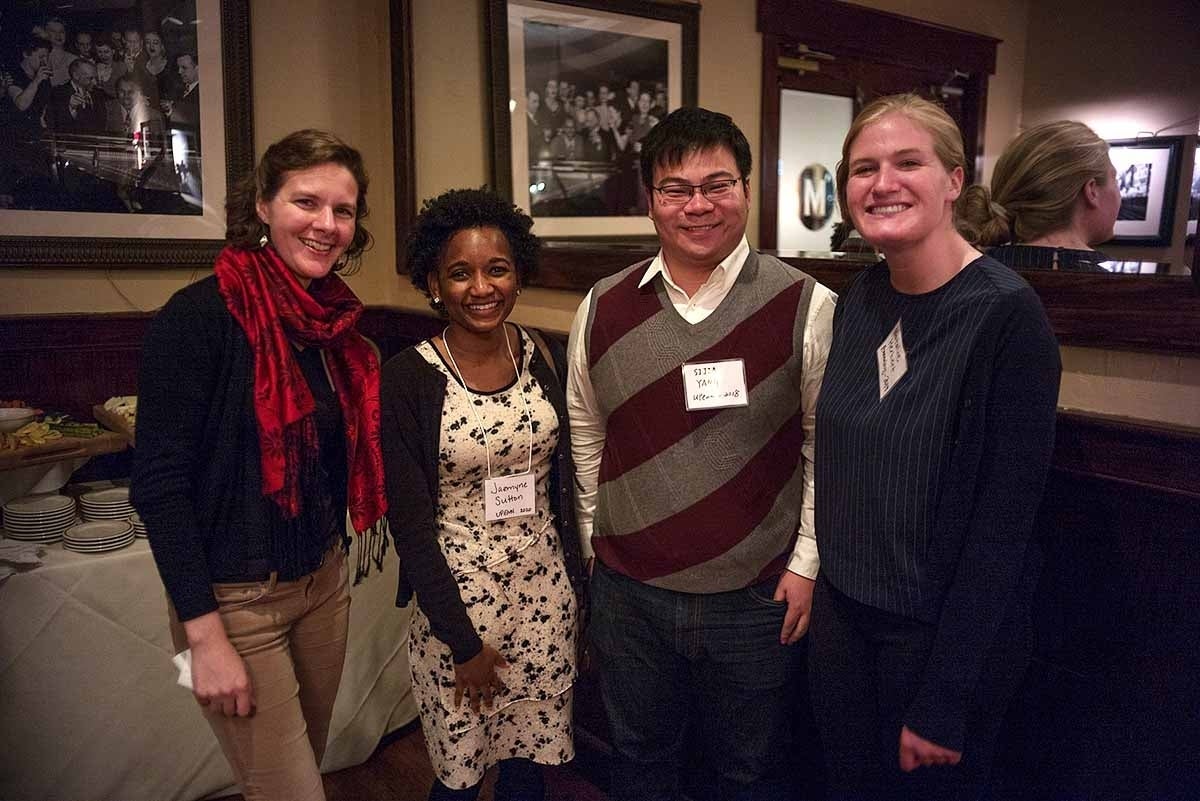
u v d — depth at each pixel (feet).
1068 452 4.44
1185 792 4.22
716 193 4.61
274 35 9.27
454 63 9.16
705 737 5.94
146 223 8.76
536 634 5.35
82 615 6.48
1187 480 4.00
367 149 9.98
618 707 5.50
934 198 3.80
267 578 4.63
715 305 4.84
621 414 5.06
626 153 9.74
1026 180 5.07
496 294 4.89
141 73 8.55
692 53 9.21
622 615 5.26
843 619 4.34
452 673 5.19
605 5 9.25
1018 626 3.97
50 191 8.26
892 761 4.24
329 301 4.95
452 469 5.04
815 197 8.90
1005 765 4.96
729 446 4.82
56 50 8.13
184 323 4.30
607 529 5.27
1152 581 4.24
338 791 7.39
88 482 8.27
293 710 4.84
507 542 5.22
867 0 7.89
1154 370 4.29
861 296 4.40
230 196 4.75
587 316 5.26
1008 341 3.59
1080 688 4.58
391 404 4.95
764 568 4.90
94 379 8.70
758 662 5.00
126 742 6.77
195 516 4.41
